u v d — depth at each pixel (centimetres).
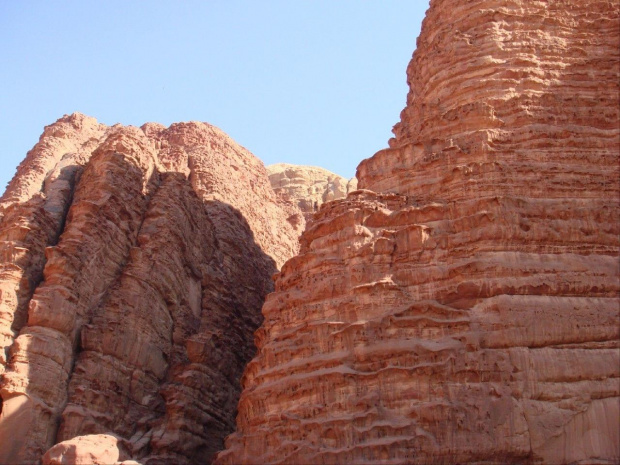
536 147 2584
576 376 2167
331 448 2189
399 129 3066
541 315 2244
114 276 3136
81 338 2853
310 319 2470
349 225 2564
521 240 2389
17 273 2864
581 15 2892
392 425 2158
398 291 2383
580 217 2427
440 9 3108
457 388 2178
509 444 2091
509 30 2875
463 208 2464
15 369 2605
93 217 3108
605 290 2305
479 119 2686
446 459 2103
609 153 2562
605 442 2095
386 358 2269
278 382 2395
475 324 2259
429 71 2983
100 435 2388
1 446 2491
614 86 2716
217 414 3047
